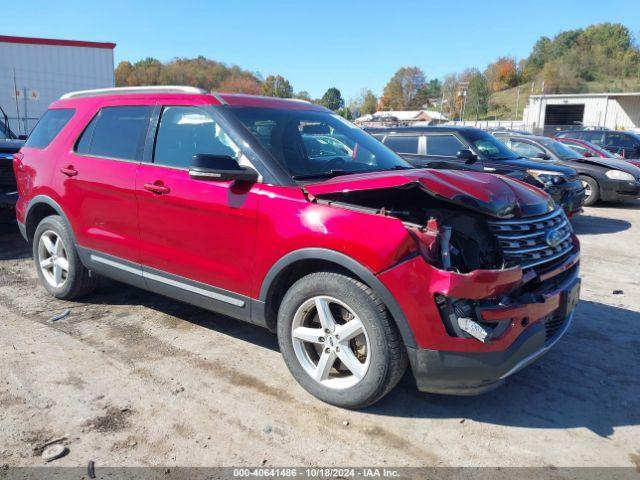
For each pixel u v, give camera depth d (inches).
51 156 188.5
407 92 5516.7
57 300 198.2
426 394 138.7
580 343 172.1
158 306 193.6
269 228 131.1
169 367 148.6
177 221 150.4
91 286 194.1
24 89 1061.8
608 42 4291.3
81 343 161.9
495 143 371.2
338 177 139.6
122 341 164.1
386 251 113.8
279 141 146.4
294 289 130.7
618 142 672.4
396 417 128.0
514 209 128.2
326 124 169.0
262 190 134.2
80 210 177.6
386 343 118.3
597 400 138.2
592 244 323.6
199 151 149.6
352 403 126.3
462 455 114.7
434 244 112.6
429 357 114.9
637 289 230.7
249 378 143.6
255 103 158.2
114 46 1128.8
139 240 161.8
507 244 124.1
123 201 163.6
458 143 356.8
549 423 127.3
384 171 151.7
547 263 132.6
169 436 118.2
